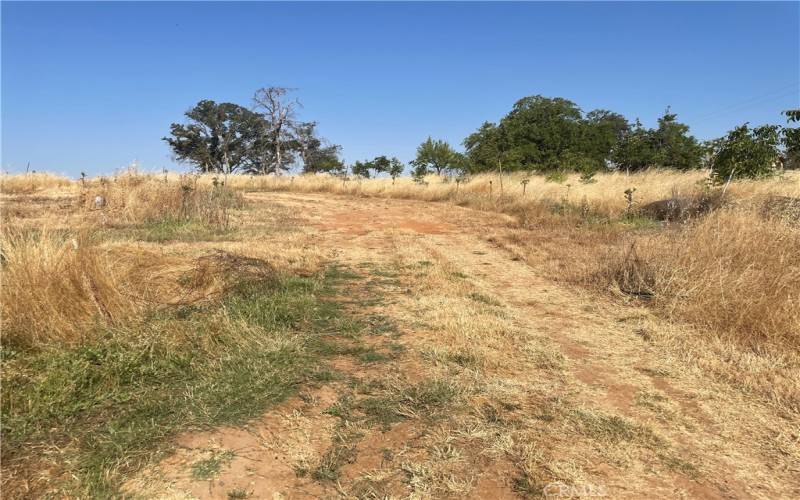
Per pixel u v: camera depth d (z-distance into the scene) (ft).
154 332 12.56
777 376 11.94
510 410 10.37
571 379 12.00
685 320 16.06
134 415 9.30
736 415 10.46
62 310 12.42
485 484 8.02
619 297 19.06
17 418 8.62
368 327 15.08
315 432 9.39
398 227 38.14
